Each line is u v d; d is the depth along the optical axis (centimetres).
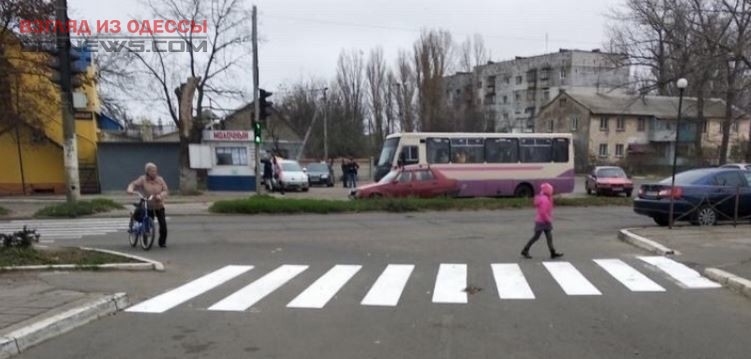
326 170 4066
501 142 2489
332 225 1583
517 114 8919
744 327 568
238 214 1881
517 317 610
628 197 2600
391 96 6309
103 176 2886
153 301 685
